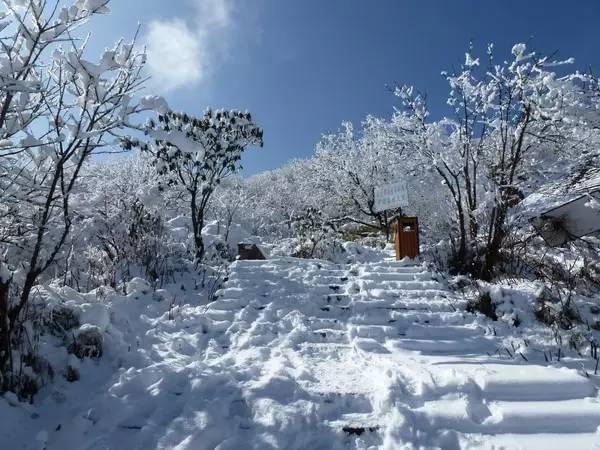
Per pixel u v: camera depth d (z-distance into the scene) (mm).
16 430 3281
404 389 3693
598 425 3346
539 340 4832
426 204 13227
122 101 3865
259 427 3312
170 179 8781
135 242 7047
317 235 9734
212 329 5152
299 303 5781
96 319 4605
